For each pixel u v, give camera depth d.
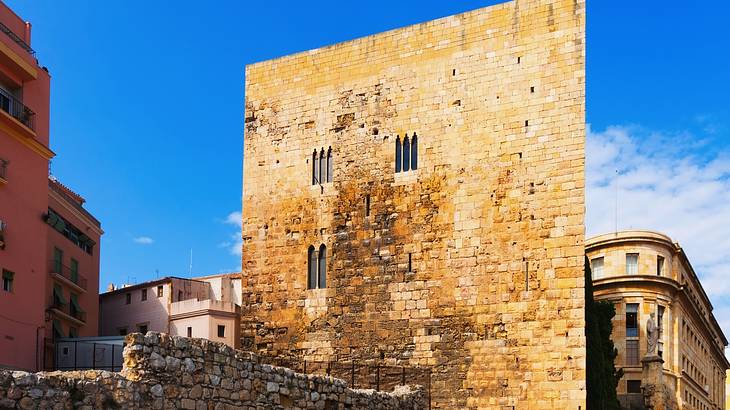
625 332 76.88
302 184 43.88
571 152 37.41
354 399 28.34
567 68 38.16
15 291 41.19
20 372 17.56
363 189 42.06
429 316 39.22
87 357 49.25
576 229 36.75
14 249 41.34
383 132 42.06
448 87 40.75
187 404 21.27
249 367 23.70
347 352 40.94
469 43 40.62
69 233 62.34
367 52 43.31
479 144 39.50
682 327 85.94
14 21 44.22
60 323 58.50
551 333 36.38
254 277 44.16
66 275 60.69
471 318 38.22
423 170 40.62
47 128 45.31
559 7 38.78
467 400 37.56
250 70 46.53
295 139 44.53
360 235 41.72
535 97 38.59
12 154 41.66
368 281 41.06
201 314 72.38
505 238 38.12
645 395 68.50
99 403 18.91
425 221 40.12
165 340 21.02
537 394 36.16
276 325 43.06
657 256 79.56
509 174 38.56
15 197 41.69
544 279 36.97
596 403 41.28
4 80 42.00
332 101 43.81
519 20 39.56
